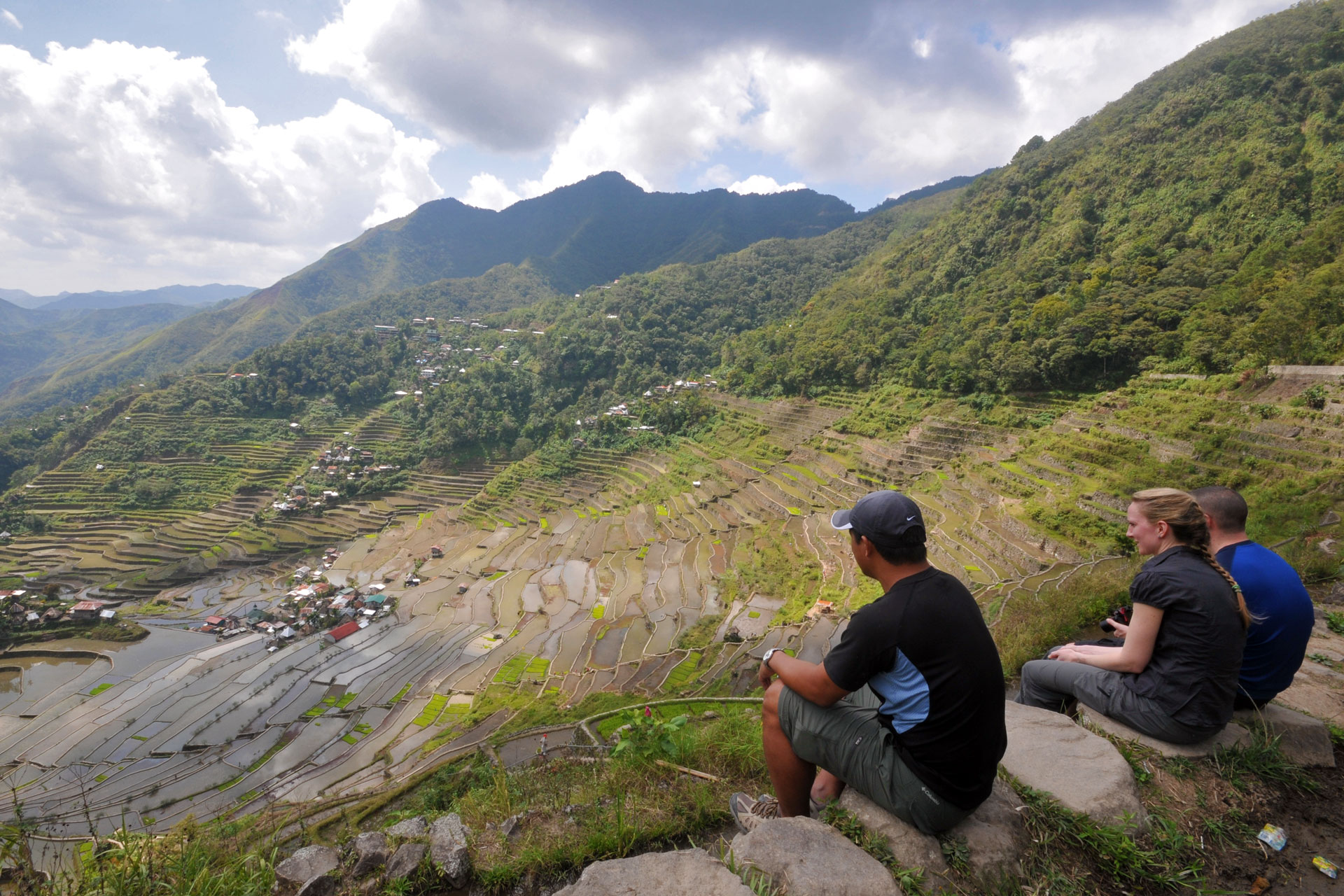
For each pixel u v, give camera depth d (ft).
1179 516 11.48
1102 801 9.98
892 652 8.43
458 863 11.73
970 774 8.31
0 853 11.45
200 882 11.12
